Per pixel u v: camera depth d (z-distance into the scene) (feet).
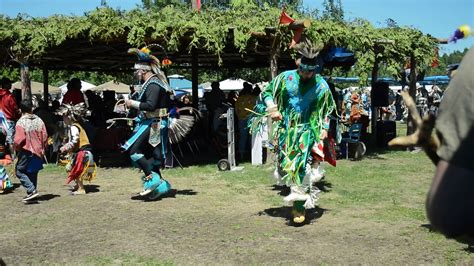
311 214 23.20
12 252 18.16
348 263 16.58
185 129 28.32
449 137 4.60
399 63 44.37
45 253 17.98
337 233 20.10
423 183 30.81
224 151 40.52
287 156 20.63
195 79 54.75
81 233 20.52
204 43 36.29
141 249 18.29
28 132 25.81
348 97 55.36
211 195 27.66
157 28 34.58
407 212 23.32
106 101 53.36
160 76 26.50
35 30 36.14
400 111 91.61
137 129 26.37
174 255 17.54
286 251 17.87
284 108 21.01
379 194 27.45
